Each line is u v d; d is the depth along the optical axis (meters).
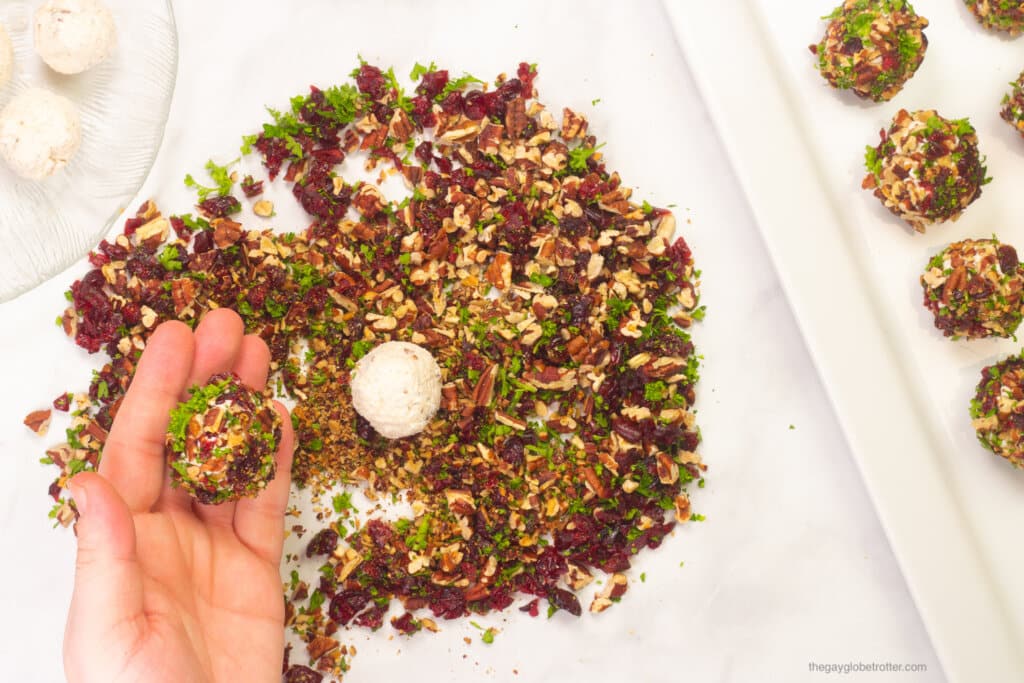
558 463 0.52
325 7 0.53
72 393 0.53
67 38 0.47
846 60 0.49
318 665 0.53
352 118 0.53
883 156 0.50
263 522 0.48
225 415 0.45
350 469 0.52
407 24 0.53
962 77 0.52
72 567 0.53
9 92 0.49
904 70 0.50
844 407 0.51
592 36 0.53
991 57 0.52
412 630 0.53
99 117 0.49
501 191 0.52
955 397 0.52
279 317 0.52
